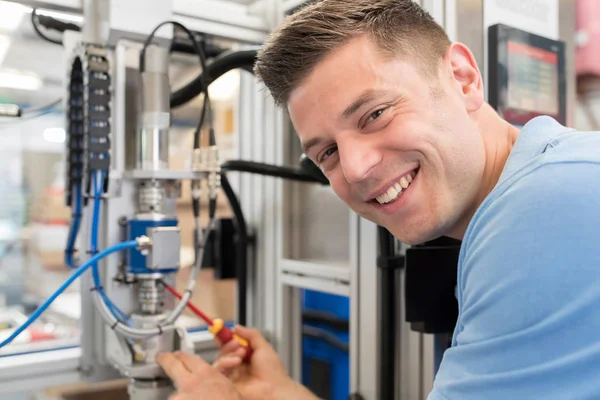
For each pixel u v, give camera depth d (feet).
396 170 2.04
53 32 3.52
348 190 2.27
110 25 2.80
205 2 3.67
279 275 4.08
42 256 6.17
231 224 4.21
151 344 2.90
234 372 3.25
